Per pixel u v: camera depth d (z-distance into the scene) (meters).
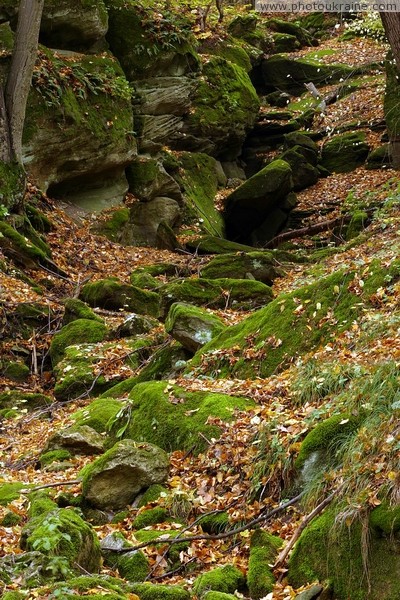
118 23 21.09
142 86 21.09
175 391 7.43
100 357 10.77
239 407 6.92
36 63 17.55
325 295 8.22
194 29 27.23
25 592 4.48
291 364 7.77
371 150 23.84
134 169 20.14
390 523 4.68
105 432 7.69
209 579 4.98
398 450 4.99
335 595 4.76
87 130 18.08
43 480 6.96
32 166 17.28
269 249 18.94
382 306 7.62
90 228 18.19
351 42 31.94
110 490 6.29
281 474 5.79
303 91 29.14
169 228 19.34
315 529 4.99
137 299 13.37
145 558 5.44
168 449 6.94
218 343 8.81
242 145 26.22
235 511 5.74
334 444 5.64
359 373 6.20
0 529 5.78
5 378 11.52
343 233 19.75
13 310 12.80
